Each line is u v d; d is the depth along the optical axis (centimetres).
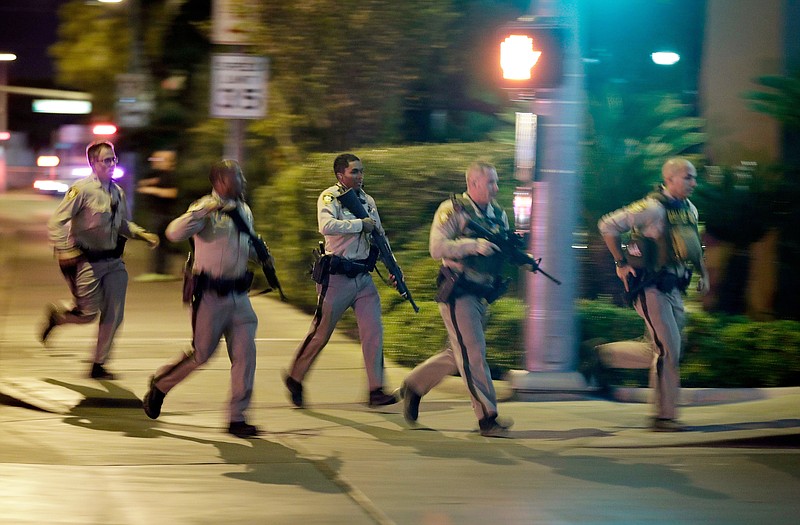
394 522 1213
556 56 1756
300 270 2839
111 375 1941
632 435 1597
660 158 2400
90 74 5394
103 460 1450
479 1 3111
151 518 1214
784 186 2305
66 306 1959
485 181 1566
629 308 2053
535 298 1834
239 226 1563
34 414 1720
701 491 1350
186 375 1611
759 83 2356
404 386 1648
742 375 1944
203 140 3772
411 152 2447
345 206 1711
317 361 2156
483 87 3145
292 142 3102
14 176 13325
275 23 2933
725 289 2395
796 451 1546
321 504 1273
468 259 1556
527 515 1249
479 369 1567
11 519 1202
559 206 1814
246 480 1368
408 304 2198
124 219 1923
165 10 4200
